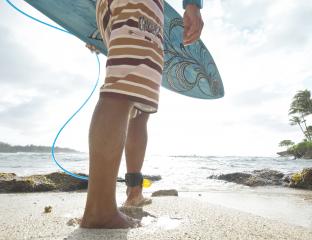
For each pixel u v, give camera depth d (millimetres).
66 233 1268
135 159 2037
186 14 1686
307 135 58656
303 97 59031
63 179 5352
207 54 3266
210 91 3217
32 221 1544
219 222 1549
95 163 1243
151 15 1431
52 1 2664
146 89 1347
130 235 1204
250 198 4703
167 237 1211
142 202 2051
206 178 8906
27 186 4867
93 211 1268
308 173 6531
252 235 1326
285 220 2998
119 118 1275
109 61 1368
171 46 2900
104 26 1582
